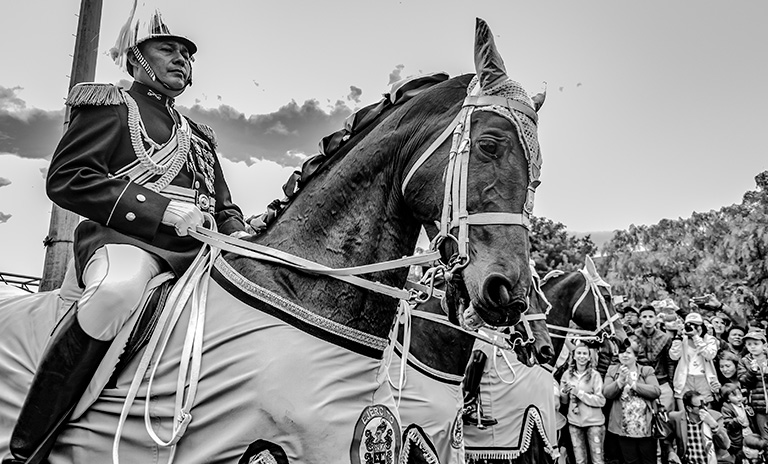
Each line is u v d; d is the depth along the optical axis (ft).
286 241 7.47
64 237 15.25
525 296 6.41
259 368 6.54
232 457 6.47
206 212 8.20
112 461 6.68
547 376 16.58
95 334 6.61
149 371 6.84
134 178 7.76
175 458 6.60
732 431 23.06
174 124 8.36
